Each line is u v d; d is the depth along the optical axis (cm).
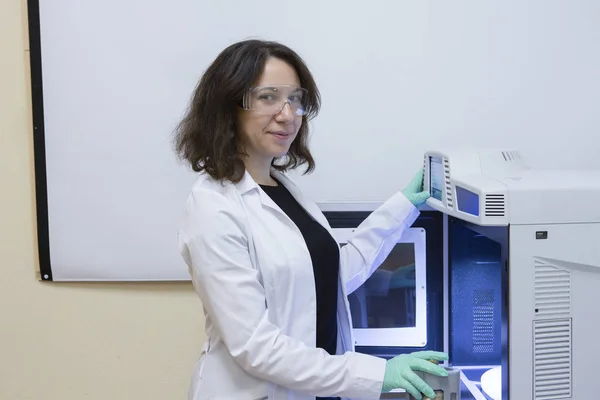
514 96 153
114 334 160
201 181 99
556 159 155
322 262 106
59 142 154
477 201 92
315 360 89
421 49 152
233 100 97
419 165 155
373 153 155
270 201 101
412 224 126
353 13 151
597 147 155
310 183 155
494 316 125
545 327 90
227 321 88
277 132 99
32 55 153
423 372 91
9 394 161
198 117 100
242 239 94
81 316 160
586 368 92
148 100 153
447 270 126
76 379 161
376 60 152
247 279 89
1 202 158
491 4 151
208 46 152
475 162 105
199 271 91
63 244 157
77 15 152
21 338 161
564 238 90
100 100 154
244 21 152
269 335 88
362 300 128
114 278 157
